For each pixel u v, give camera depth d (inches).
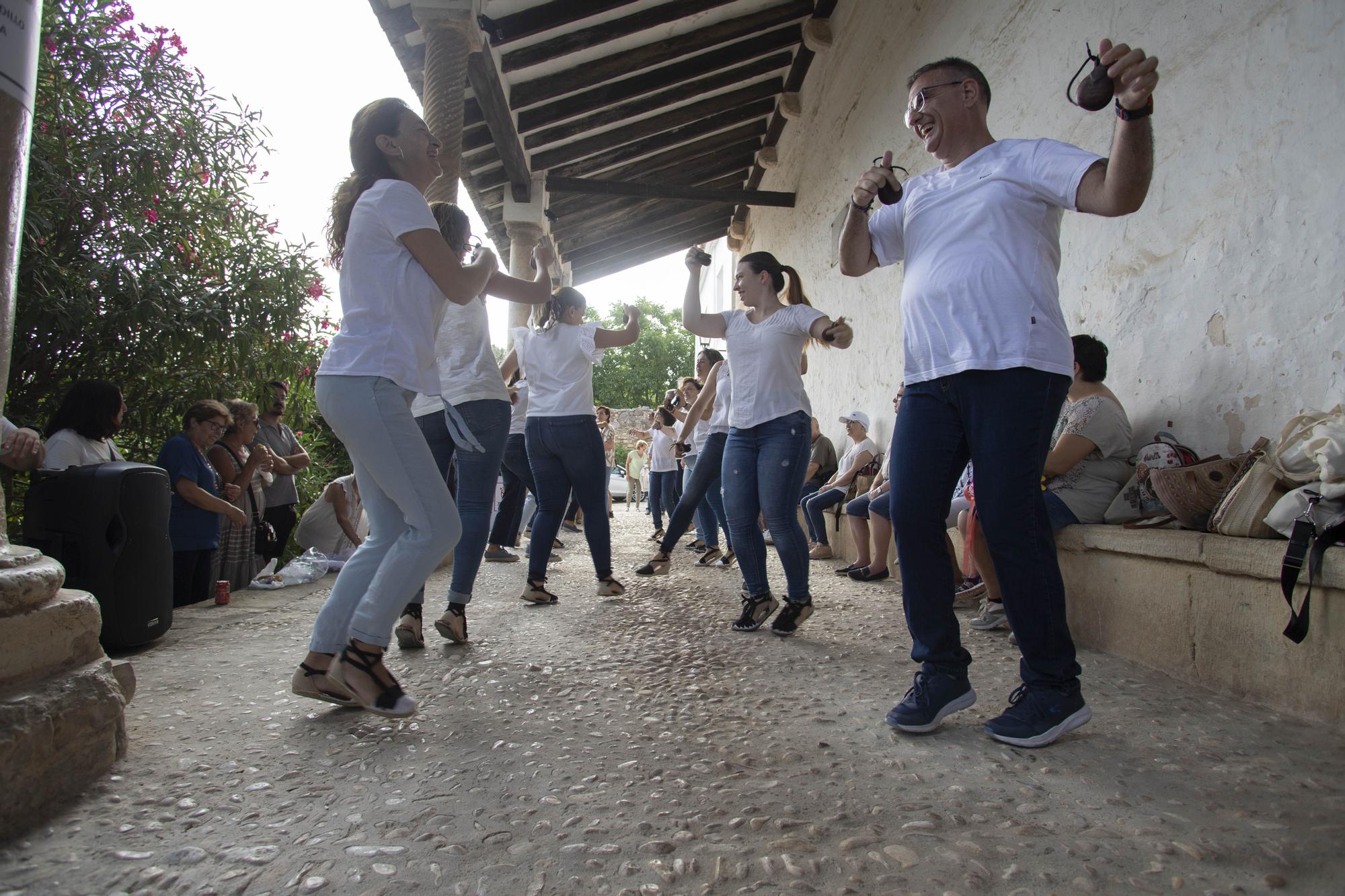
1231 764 74.0
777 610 157.0
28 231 163.5
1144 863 55.4
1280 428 115.1
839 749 79.6
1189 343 133.3
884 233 95.6
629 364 1482.5
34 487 130.6
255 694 99.2
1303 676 88.2
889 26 264.1
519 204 381.1
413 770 74.0
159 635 126.0
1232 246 124.3
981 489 81.1
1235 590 97.4
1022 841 58.9
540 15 264.5
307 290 225.8
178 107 191.3
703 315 146.1
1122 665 114.5
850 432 266.5
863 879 53.9
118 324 178.9
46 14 170.4
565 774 73.2
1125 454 136.6
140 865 55.9
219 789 69.5
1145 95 67.1
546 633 139.5
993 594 140.0
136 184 183.3
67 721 67.0
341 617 91.4
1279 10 115.6
